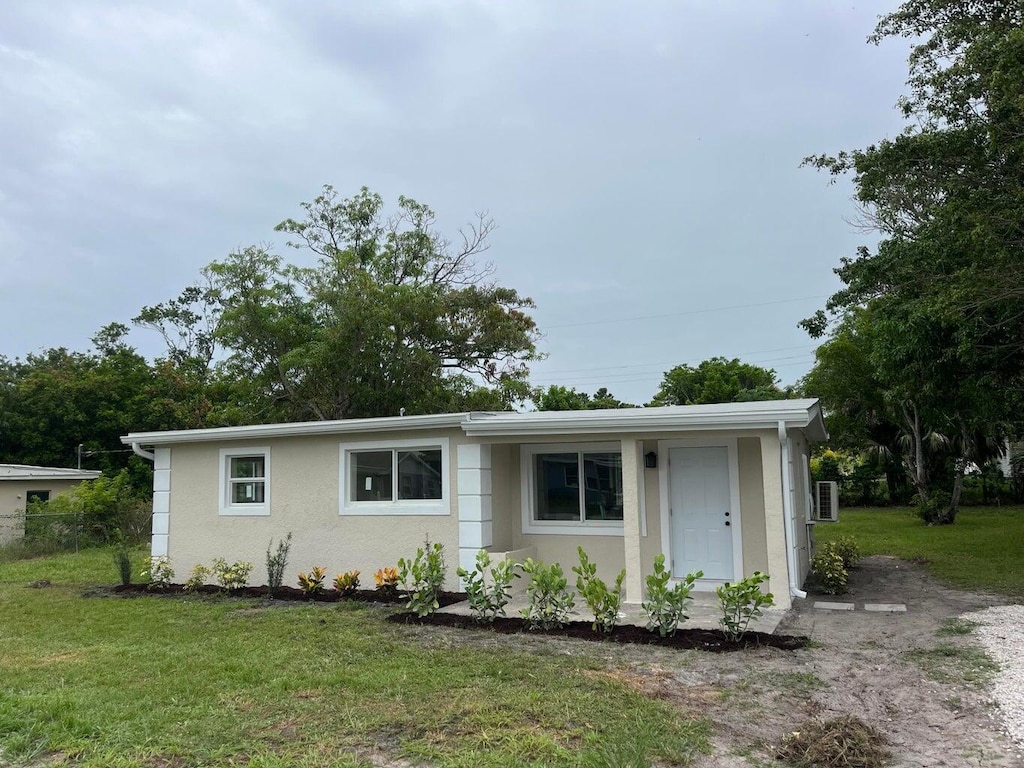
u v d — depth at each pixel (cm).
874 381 2311
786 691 609
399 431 1143
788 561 963
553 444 1153
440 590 1064
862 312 2175
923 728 526
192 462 1331
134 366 3534
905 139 1238
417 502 1127
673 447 1092
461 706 565
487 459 1098
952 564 1336
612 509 1109
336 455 1197
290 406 2406
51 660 749
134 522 2288
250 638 841
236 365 2408
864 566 1359
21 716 551
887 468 2847
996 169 1179
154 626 933
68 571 1593
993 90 1079
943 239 1224
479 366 2722
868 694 603
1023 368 1287
